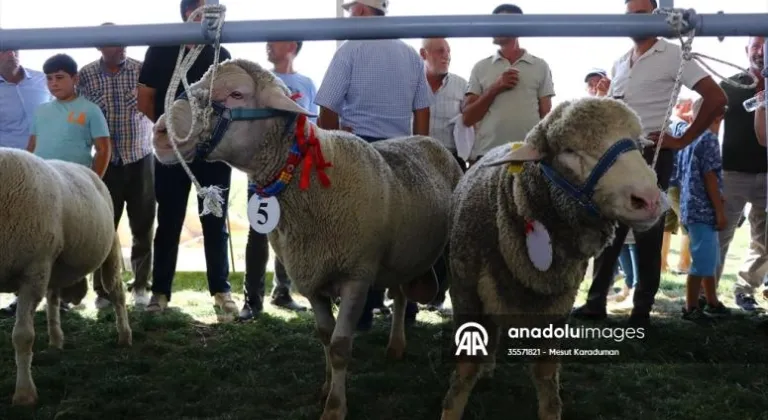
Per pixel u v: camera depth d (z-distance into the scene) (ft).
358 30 8.68
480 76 19.63
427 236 13.12
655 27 8.54
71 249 14.34
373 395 13.26
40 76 22.36
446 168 14.74
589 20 8.53
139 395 13.25
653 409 12.62
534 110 19.11
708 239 19.76
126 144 21.71
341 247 11.45
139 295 22.15
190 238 31.73
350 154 11.74
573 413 12.29
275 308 21.62
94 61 22.03
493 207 10.95
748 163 21.30
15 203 12.51
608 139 9.36
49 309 16.61
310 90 22.63
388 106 16.65
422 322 19.16
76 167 15.87
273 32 8.80
